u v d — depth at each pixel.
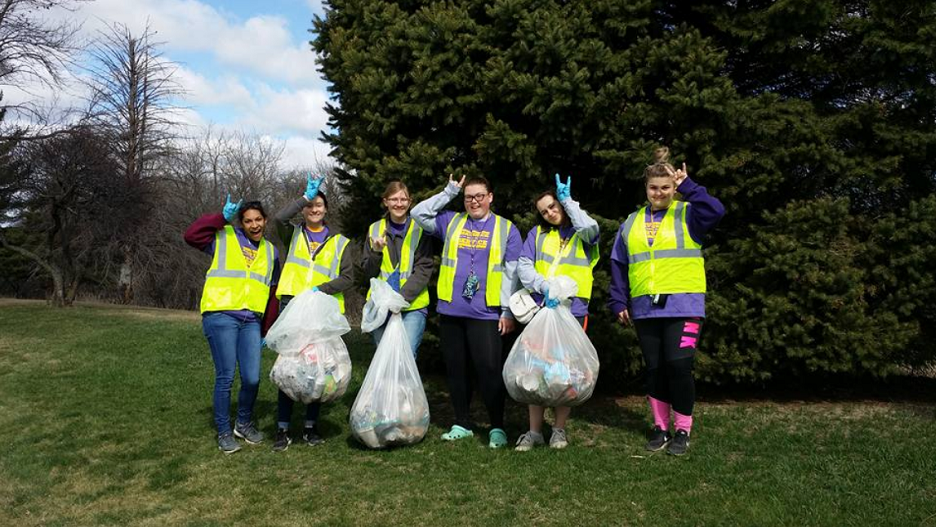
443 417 5.59
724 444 4.61
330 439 4.89
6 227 26.22
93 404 5.89
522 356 4.29
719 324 5.54
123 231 17.97
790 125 5.52
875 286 5.48
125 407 5.80
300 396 4.45
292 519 3.51
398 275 4.84
